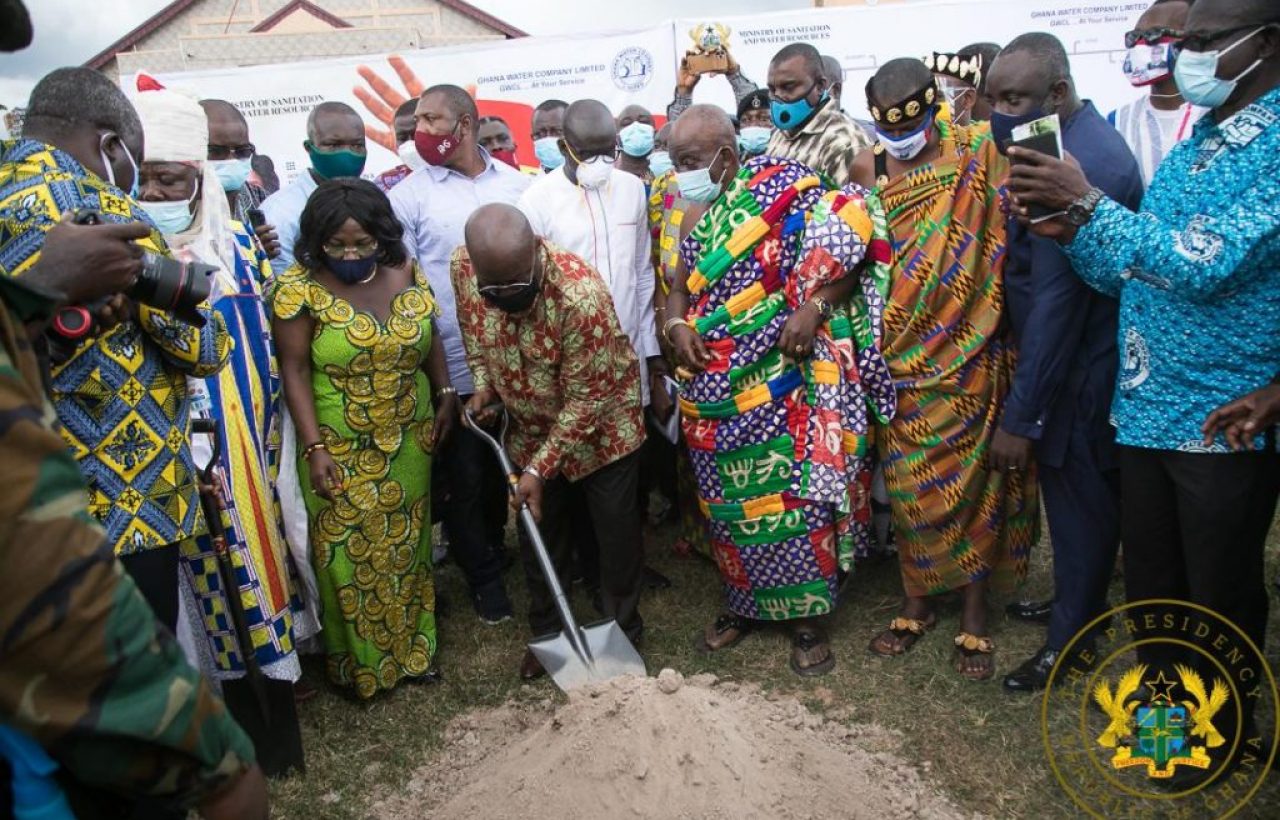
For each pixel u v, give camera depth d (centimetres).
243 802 129
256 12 1446
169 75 784
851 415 335
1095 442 299
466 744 316
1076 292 285
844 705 320
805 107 402
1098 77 755
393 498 337
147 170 278
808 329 317
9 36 119
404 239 401
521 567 461
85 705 108
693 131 323
